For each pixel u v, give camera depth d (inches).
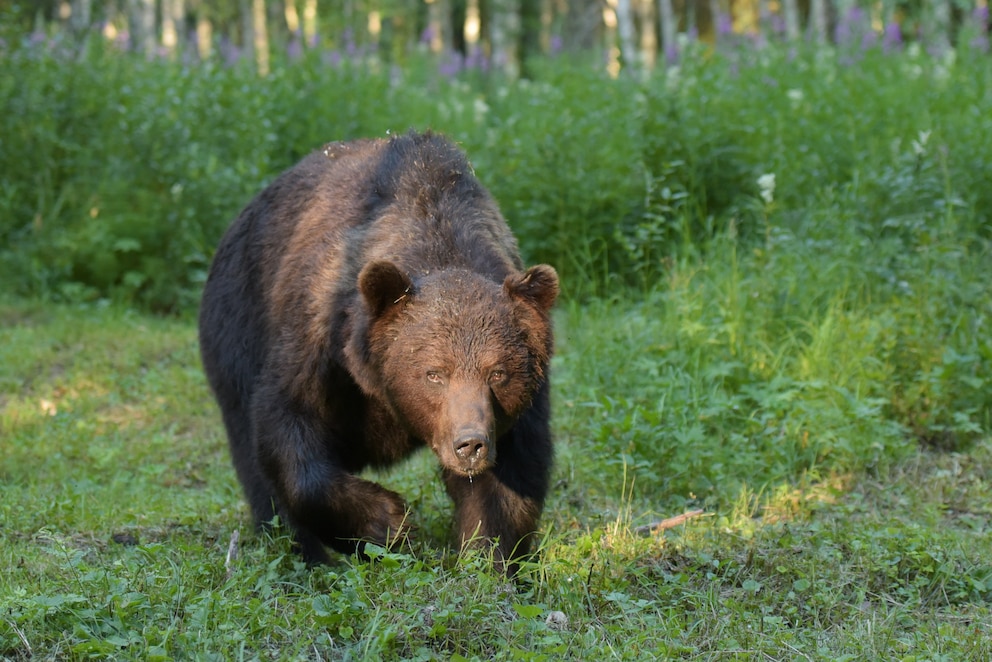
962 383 492.7
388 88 934.4
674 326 533.3
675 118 712.4
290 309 331.9
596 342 547.8
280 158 784.9
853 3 1209.4
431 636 263.3
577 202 693.9
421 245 320.2
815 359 495.5
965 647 276.4
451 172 343.9
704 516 381.7
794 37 1056.8
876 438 457.1
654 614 296.2
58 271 738.8
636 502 418.0
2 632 257.1
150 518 391.5
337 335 314.5
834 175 689.6
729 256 585.9
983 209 648.4
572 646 265.4
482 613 270.2
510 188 713.0
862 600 309.0
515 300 301.1
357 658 249.4
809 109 761.6
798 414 469.1
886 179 606.5
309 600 279.3
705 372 496.7
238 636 253.0
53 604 262.1
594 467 442.6
